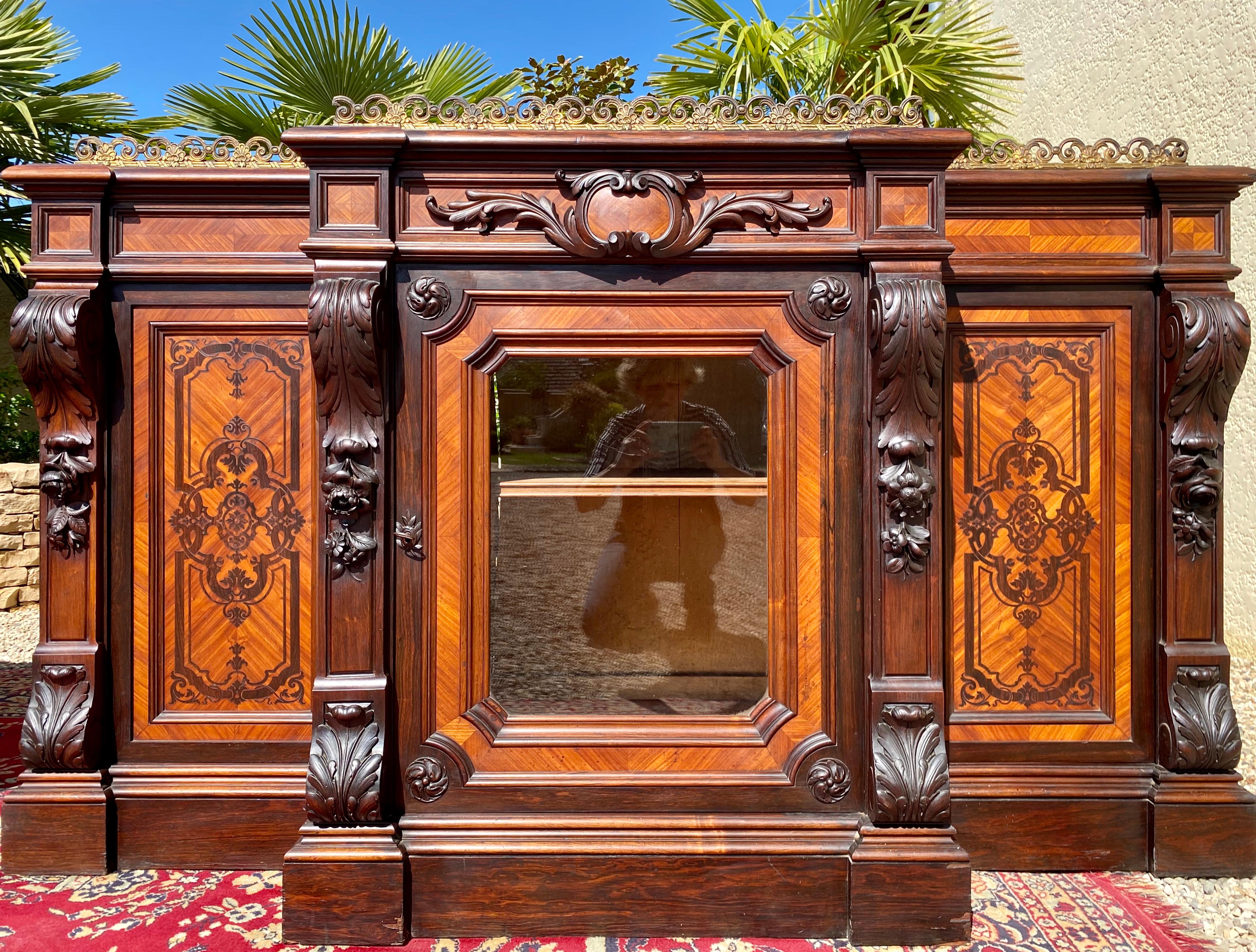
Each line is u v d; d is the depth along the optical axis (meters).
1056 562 2.12
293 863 1.79
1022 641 2.12
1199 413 2.05
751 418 1.92
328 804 1.80
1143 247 2.11
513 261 1.88
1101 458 2.12
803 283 1.89
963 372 2.11
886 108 1.85
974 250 2.10
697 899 1.85
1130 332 2.11
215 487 2.10
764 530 1.92
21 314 1.95
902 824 1.82
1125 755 2.12
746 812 1.89
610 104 1.87
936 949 1.79
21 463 5.93
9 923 1.83
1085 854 2.11
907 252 1.81
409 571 1.88
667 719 1.92
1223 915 1.89
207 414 2.10
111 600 2.10
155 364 2.09
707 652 1.94
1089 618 2.12
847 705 1.88
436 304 1.87
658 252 1.85
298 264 2.09
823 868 1.84
